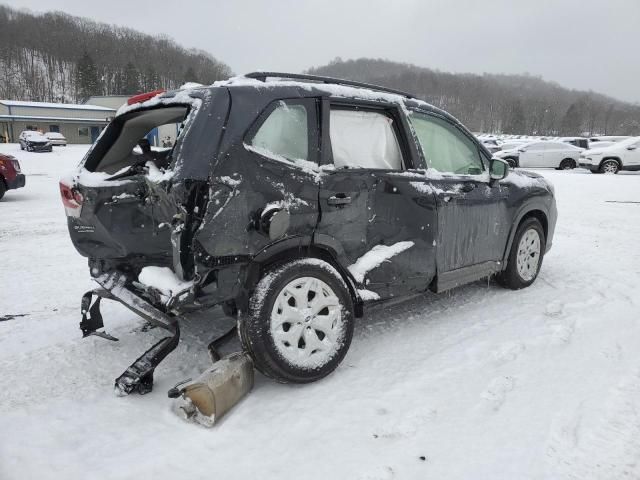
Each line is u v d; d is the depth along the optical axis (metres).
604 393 2.75
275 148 2.81
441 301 4.38
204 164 2.51
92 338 3.65
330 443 2.36
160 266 3.08
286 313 2.77
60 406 2.71
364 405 2.68
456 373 3.02
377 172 3.24
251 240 2.66
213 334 3.70
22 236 7.32
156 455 2.29
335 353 2.95
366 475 2.13
